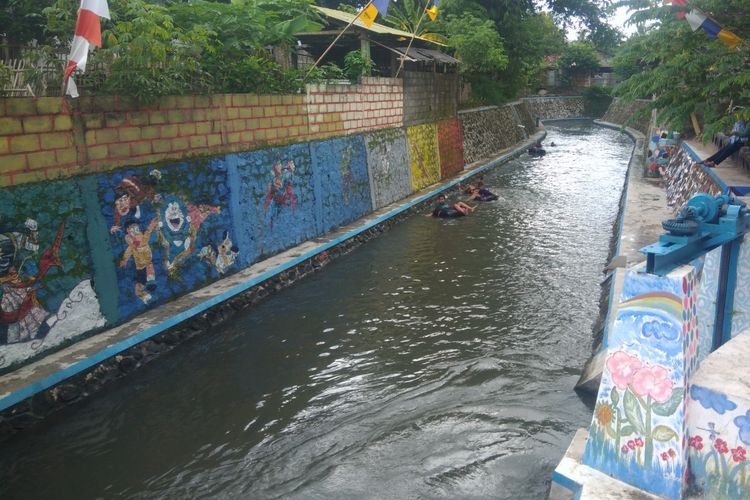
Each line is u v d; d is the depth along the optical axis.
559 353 8.63
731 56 10.00
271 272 11.16
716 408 4.08
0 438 6.56
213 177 10.41
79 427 6.95
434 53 21.67
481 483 5.93
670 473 4.16
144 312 9.03
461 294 11.11
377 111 17.53
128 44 8.26
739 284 5.60
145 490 5.96
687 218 4.47
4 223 7.01
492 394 7.56
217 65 11.12
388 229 16.47
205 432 6.91
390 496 5.80
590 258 13.26
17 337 7.19
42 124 7.44
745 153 13.52
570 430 6.74
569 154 33.75
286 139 12.70
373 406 7.38
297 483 6.03
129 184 8.70
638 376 4.26
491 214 18.09
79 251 7.96
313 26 13.38
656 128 30.31
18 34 10.48
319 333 9.48
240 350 8.91
